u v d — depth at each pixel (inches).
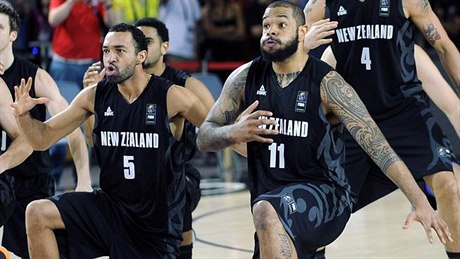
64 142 1013.8
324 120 471.2
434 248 700.7
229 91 485.7
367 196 556.7
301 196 460.1
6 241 589.6
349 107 466.3
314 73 472.1
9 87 562.9
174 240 506.9
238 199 981.2
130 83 495.5
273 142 475.2
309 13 562.6
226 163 1210.0
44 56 1122.0
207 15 1309.1
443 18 1304.1
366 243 726.5
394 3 541.6
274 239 443.5
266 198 455.8
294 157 474.0
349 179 542.9
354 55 548.4
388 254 681.6
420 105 551.8
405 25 546.0
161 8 1164.5
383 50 544.7
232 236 765.3
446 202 537.3
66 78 1020.5
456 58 557.6
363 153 542.0
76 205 497.4
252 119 448.1
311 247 465.1
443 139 553.0
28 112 494.6
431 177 542.9
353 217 853.2
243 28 1306.6
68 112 505.4
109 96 500.4
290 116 471.2
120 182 500.4
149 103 494.3
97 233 499.5
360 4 544.4
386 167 461.7
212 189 1063.6
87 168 569.0
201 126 481.4
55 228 493.7
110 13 1018.7
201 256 682.2
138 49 491.2
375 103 550.3
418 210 449.4
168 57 1170.0
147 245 502.6
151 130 492.4
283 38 463.2
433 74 570.3
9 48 563.8
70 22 1010.7
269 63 482.3
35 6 1262.3
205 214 886.4
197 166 1300.4
